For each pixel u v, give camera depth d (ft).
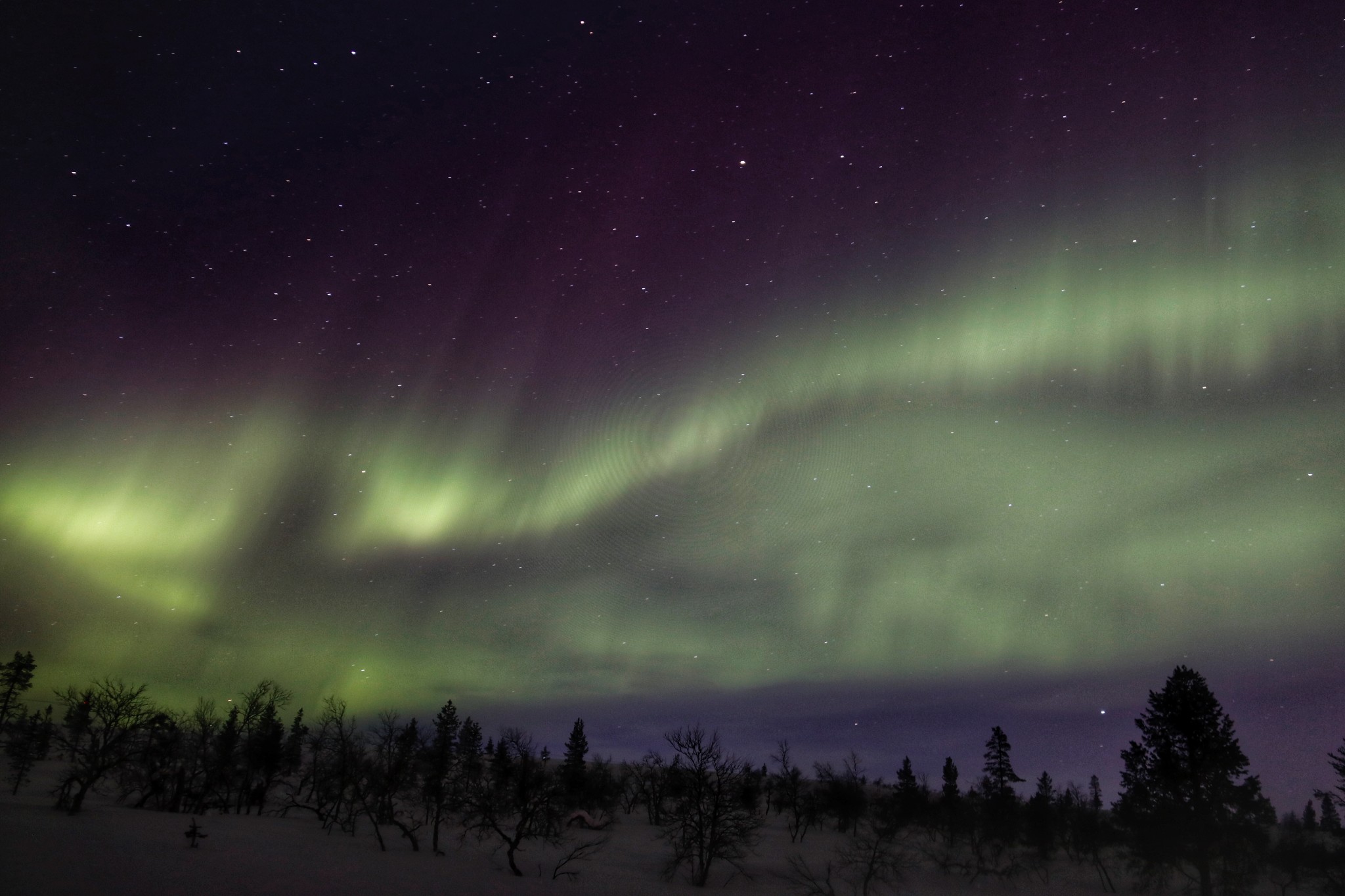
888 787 312.50
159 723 158.30
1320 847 169.48
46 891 82.89
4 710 242.99
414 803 189.47
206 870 104.47
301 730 234.17
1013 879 184.85
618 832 211.41
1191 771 161.79
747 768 186.80
